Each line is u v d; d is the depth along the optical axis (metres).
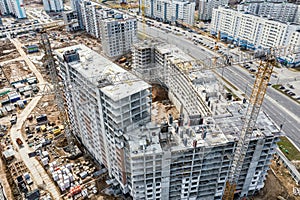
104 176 115.81
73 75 110.31
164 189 95.06
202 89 128.88
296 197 105.69
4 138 142.25
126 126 93.31
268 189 109.19
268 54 89.88
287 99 170.00
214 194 101.88
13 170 120.88
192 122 96.25
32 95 183.88
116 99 84.25
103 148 108.94
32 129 148.88
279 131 91.75
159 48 177.12
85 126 118.81
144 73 162.00
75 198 106.06
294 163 119.56
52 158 126.94
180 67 148.50
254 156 93.19
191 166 90.12
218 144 86.31
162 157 84.69
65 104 141.50
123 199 105.50
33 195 105.25
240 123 96.81
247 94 174.50
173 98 167.12
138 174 87.75
